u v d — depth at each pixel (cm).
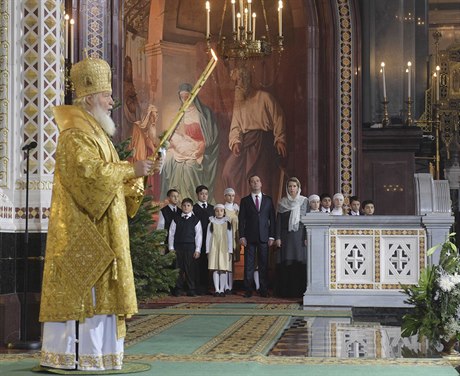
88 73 1047
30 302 1378
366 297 1936
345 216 1952
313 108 2794
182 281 2302
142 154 2672
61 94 1444
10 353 1252
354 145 2797
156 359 1123
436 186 2008
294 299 2212
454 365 1104
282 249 2264
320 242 1955
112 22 2178
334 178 2788
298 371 1046
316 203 2275
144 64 2692
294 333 1506
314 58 2802
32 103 1424
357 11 2816
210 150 2811
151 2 2692
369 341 1404
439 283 1289
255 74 2850
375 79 2838
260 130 2847
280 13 2438
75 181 1007
